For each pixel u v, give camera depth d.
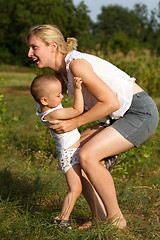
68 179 2.59
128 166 4.47
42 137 4.87
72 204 2.55
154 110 2.56
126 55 12.21
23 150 4.80
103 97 2.37
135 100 2.53
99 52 8.85
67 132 2.57
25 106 8.16
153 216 3.10
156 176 4.11
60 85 2.55
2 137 5.34
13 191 3.34
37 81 2.53
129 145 2.50
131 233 2.66
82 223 2.91
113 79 2.52
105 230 2.42
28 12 39.22
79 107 2.45
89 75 2.38
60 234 2.45
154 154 4.85
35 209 3.06
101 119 2.63
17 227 2.56
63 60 2.60
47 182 3.57
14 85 15.43
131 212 3.19
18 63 40.09
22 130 5.79
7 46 42.88
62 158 2.60
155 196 3.45
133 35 66.19
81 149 2.46
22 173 3.80
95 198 2.69
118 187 3.74
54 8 39.28
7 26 42.69
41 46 2.56
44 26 2.59
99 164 2.45
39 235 2.45
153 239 2.67
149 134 2.55
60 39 2.57
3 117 5.12
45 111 2.58
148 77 10.73
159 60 12.27
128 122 2.49
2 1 43.41
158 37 48.12
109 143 2.44
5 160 4.25
